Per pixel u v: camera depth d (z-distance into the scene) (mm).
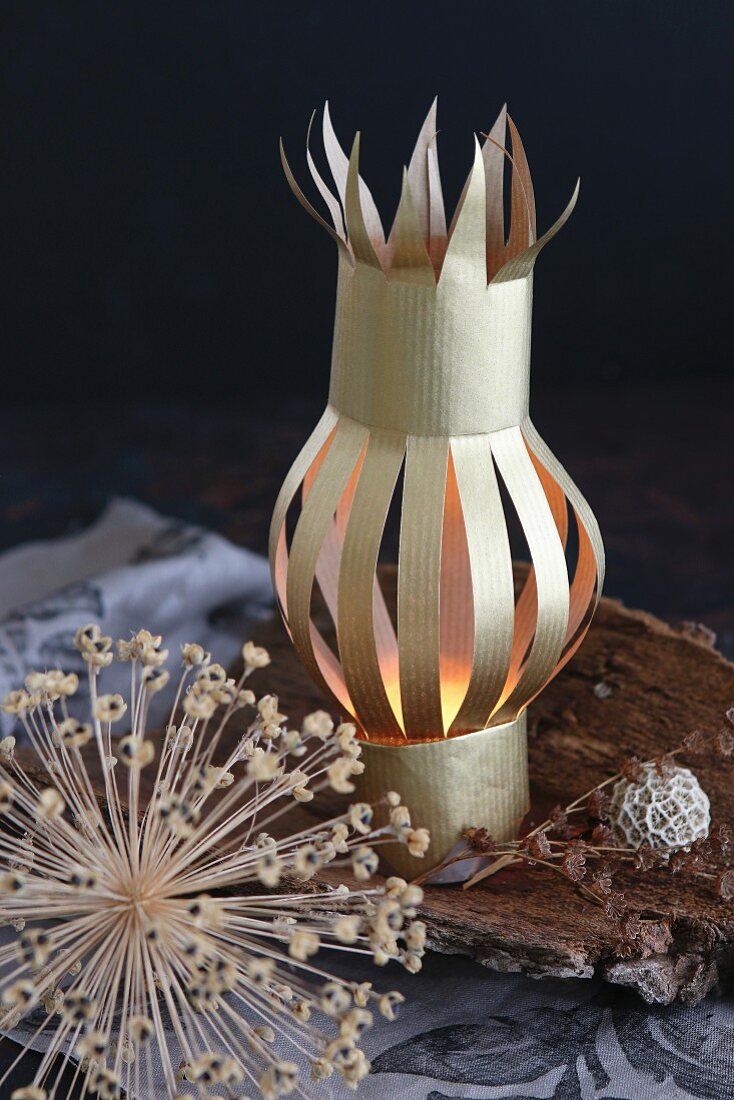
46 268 1764
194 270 1780
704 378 1832
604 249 1761
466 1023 667
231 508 1473
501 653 646
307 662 696
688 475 1549
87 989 586
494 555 636
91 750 807
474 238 605
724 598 1312
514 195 650
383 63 1673
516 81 1679
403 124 1698
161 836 585
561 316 1794
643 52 1666
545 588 651
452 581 769
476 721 682
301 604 668
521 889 690
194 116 1704
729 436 1650
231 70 1680
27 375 1813
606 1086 624
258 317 1806
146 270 1777
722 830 691
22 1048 652
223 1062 530
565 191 1734
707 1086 624
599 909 669
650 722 812
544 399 1760
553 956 633
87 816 598
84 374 1821
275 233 1763
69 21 1647
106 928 584
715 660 847
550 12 1646
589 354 1816
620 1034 656
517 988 692
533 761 796
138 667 1003
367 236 604
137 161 1722
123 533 1195
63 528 1414
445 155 1711
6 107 1682
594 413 1718
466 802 690
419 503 632
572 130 1704
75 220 1745
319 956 721
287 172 618
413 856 694
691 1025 662
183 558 1054
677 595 1316
